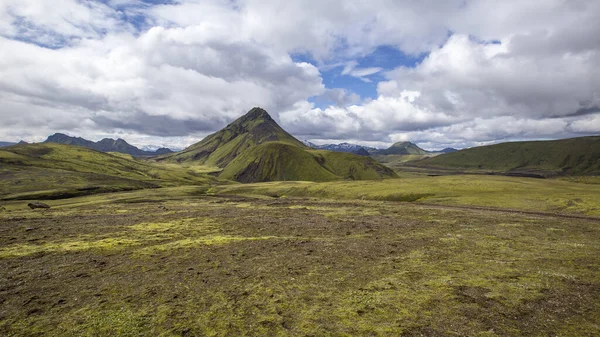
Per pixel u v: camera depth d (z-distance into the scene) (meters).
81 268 30.84
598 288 23.45
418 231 50.88
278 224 59.66
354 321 18.72
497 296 21.97
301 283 25.81
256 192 185.12
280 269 29.95
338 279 26.72
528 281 25.14
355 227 55.47
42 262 32.97
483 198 97.44
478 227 53.97
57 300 22.77
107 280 27.17
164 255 35.75
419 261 32.09
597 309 19.88
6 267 31.27
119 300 22.62
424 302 21.25
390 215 71.69
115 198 141.62
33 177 187.00
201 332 17.70
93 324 18.84
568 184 136.12
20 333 17.95
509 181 142.25
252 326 18.31
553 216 66.88
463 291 23.12
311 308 20.75
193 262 32.81
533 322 18.27
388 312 19.86
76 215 74.38
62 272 29.48
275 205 100.50
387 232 50.34
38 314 20.47
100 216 72.50
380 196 125.00
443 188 124.88
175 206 99.50
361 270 29.28
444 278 26.23
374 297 22.33
